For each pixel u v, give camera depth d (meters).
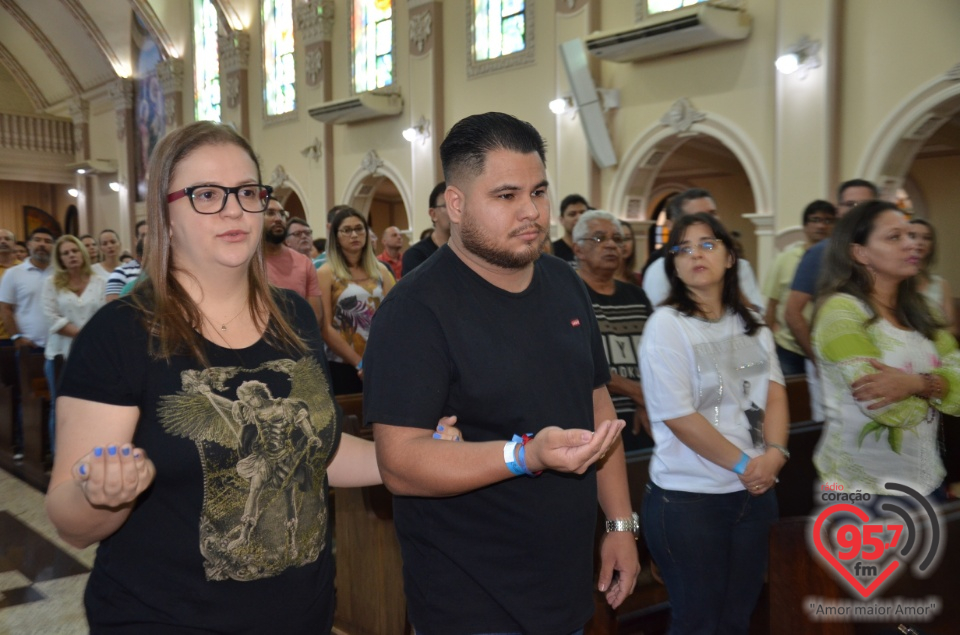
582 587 1.65
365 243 4.54
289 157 13.99
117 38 17.86
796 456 3.08
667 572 2.32
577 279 1.85
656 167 9.20
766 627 2.88
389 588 3.02
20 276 5.98
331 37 13.02
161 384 1.36
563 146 9.73
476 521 1.59
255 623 1.41
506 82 10.38
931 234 3.27
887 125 6.93
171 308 1.38
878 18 6.97
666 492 2.29
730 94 8.12
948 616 2.00
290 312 1.58
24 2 18.42
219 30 15.06
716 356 2.28
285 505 1.44
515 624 1.59
